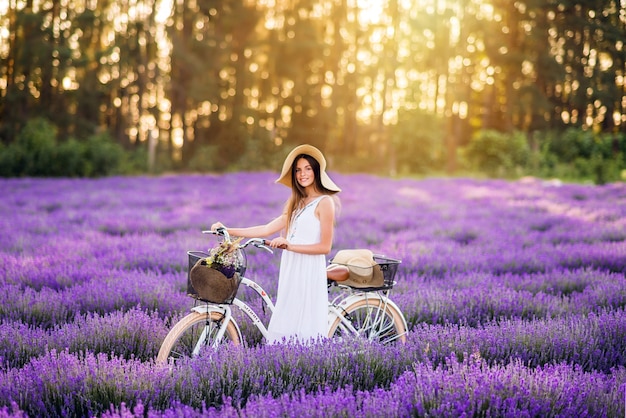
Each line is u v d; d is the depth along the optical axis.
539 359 4.14
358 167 41.53
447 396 3.16
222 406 3.02
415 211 14.59
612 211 13.66
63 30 38.72
